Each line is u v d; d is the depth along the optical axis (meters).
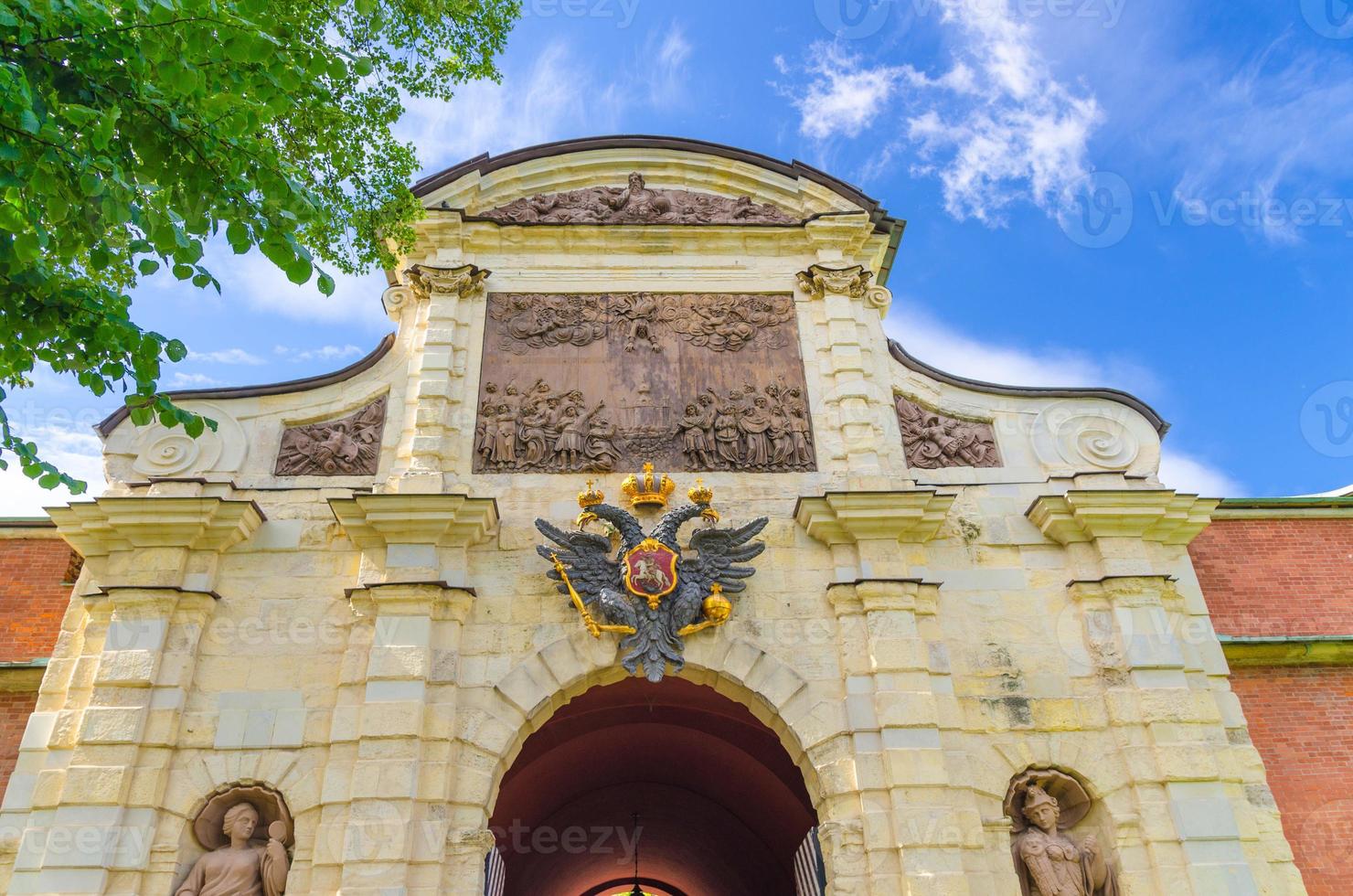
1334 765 14.73
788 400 16.39
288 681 13.45
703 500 14.98
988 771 13.33
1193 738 13.32
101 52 8.76
